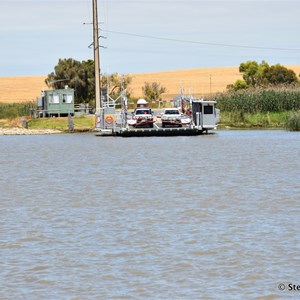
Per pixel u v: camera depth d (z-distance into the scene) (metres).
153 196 81.81
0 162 128.88
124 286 46.41
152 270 49.62
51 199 80.75
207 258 52.25
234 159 127.44
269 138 181.75
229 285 46.25
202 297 44.12
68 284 46.88
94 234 60.59
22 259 52.62
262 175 101.56
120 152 146.12
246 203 75.69
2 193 86.31
